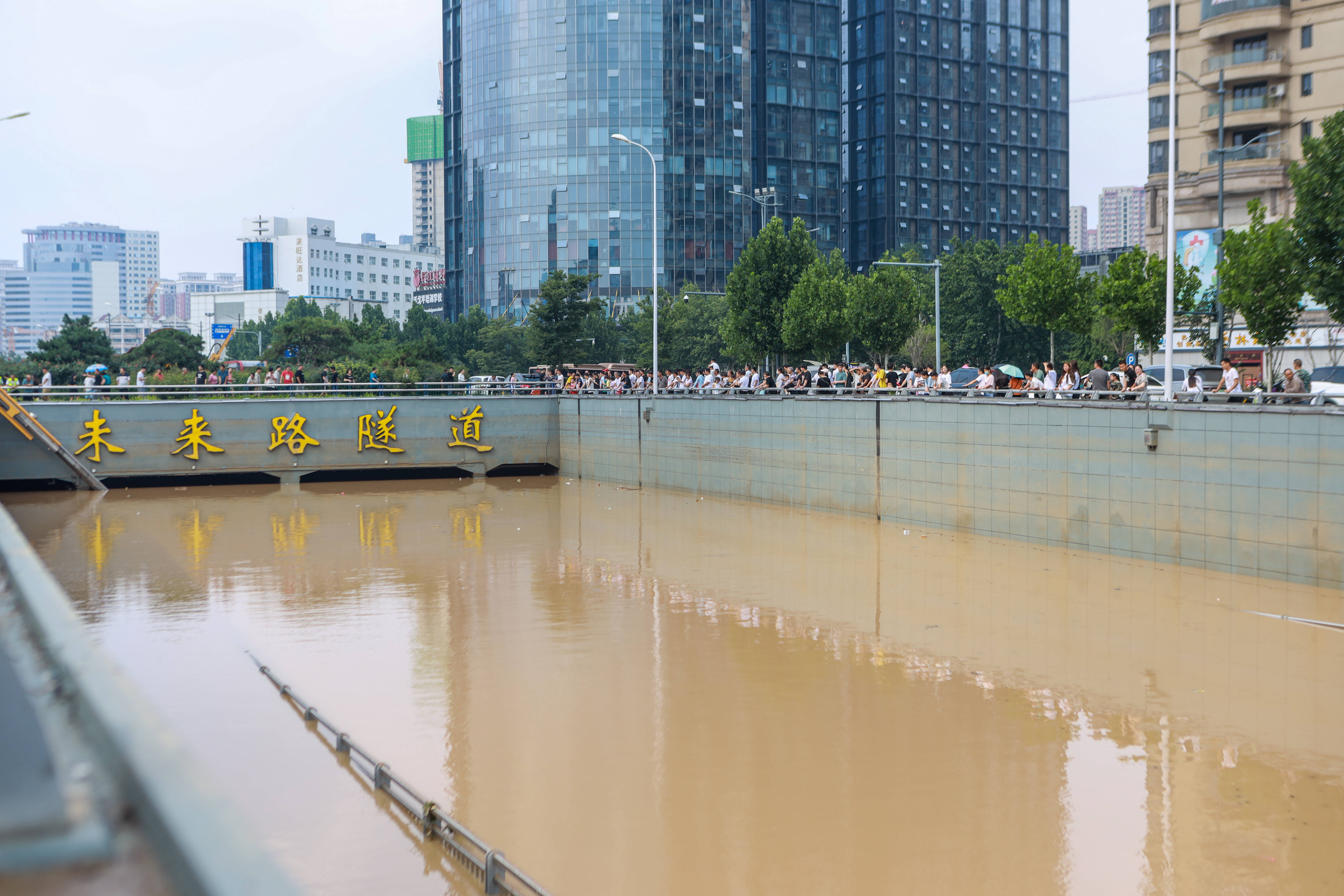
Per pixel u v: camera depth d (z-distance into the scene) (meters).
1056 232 152.12
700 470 42.19
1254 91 55.56
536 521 36.84
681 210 107.50
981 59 144.00
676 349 84.12
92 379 46.25
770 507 38.34
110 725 1.62
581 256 107.25
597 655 19.70
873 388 35.81
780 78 128.00
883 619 22.03
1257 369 49.56
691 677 18.28
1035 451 28.20
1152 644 19.27
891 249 136.50
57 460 43.41
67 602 2.51
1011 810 12.70
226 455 46.22
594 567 28.31
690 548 30.86
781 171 128.12
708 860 11.49
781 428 37.78
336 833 12.07
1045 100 150.25
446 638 21.03
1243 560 23.28
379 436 48.50
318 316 138.00
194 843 1.25
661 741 15.14
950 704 16.59
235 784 13.49
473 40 112.00
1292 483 22.27
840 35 133.38
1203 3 56.09
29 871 1.29
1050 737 15.07
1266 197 54.53
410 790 12.59
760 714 16.30
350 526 35.78
